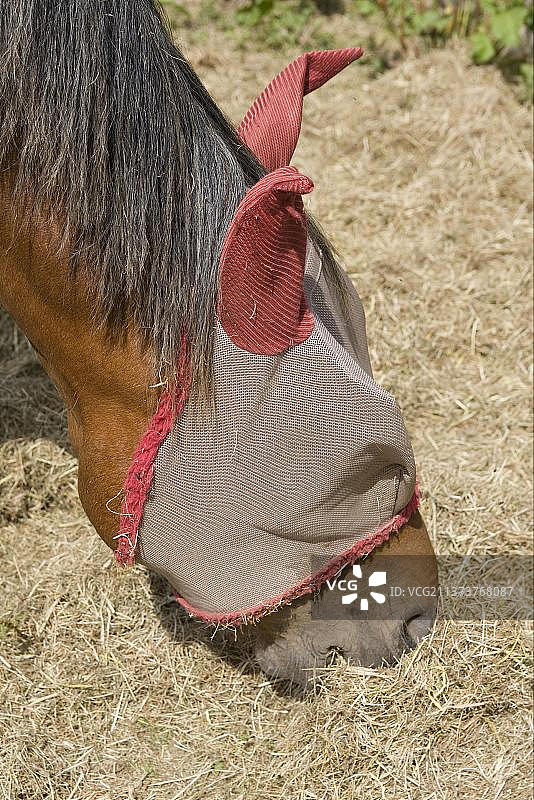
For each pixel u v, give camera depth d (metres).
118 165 1.69
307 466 1.76
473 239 3.82
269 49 5.15
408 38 5.12
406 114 4.35
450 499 2.88
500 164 4.14
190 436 1.77
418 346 3.44
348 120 4.40
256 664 2.41
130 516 1.84
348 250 3.73
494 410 3.27
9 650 2.44
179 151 1.70
